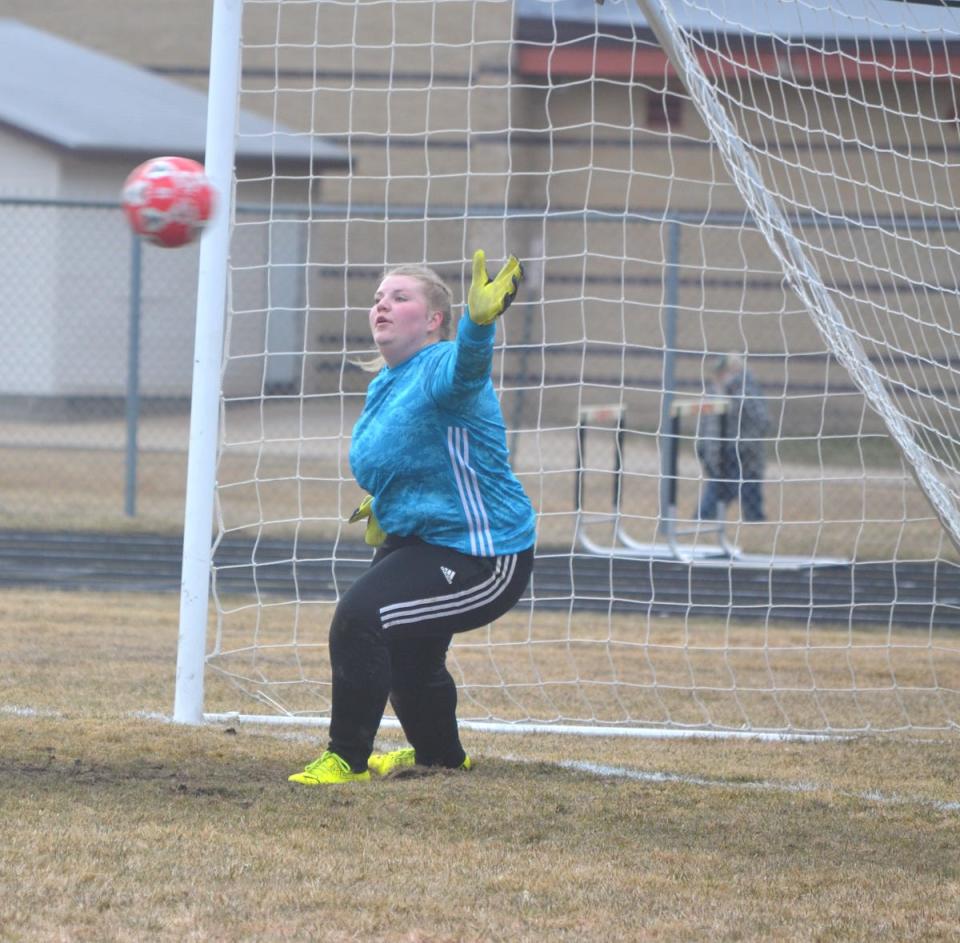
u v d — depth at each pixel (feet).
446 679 58.34
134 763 57.00
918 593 126.11
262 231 243.40
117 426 227.61
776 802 55.11
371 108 270.67
